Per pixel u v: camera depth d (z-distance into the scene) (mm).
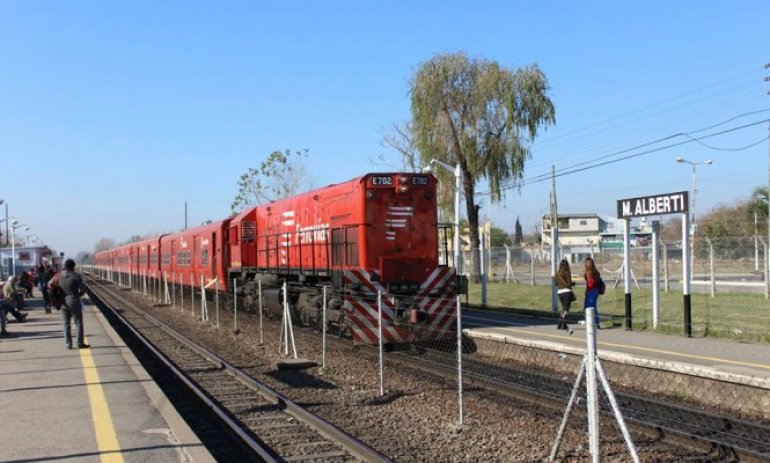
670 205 15156
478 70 34625
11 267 51719
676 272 39094
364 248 16016
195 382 12695
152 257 45250
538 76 34031
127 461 6512
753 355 11867
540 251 50500
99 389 10094
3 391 10039
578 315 20219
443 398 10891
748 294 24812
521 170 34531
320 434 8852
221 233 27844
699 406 10016
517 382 12047
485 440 8445
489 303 26484
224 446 8539
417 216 16531
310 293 18828
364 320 15242
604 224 90625
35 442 7191
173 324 24734
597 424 6199
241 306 26453
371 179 16219
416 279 16250
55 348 15148
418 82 34625
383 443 8414
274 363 14367
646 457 7738
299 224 20250
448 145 34781
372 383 12242
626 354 11922
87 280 84438
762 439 8273
